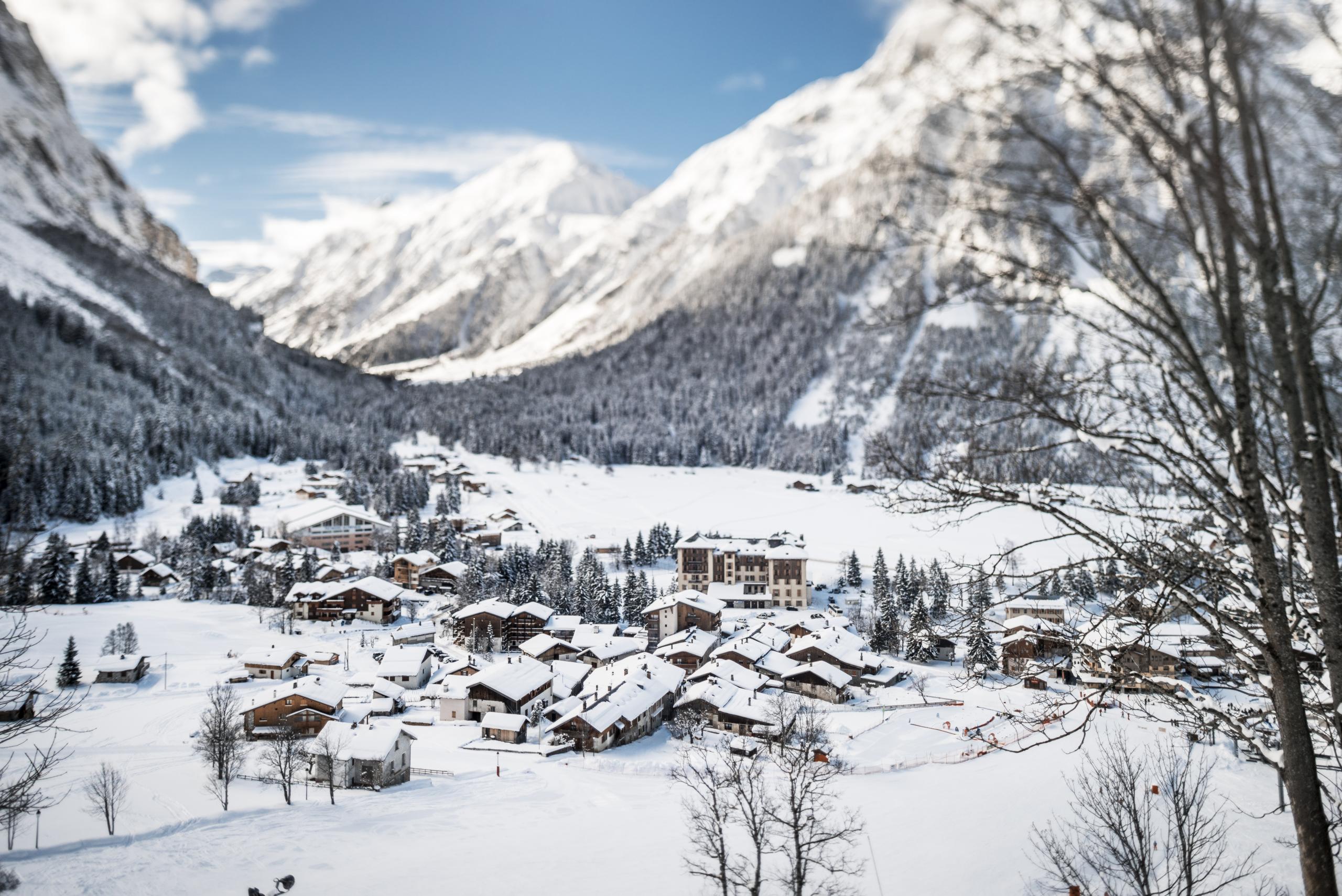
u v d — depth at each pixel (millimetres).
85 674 63781
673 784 41250
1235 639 7645
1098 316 6098
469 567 98812
